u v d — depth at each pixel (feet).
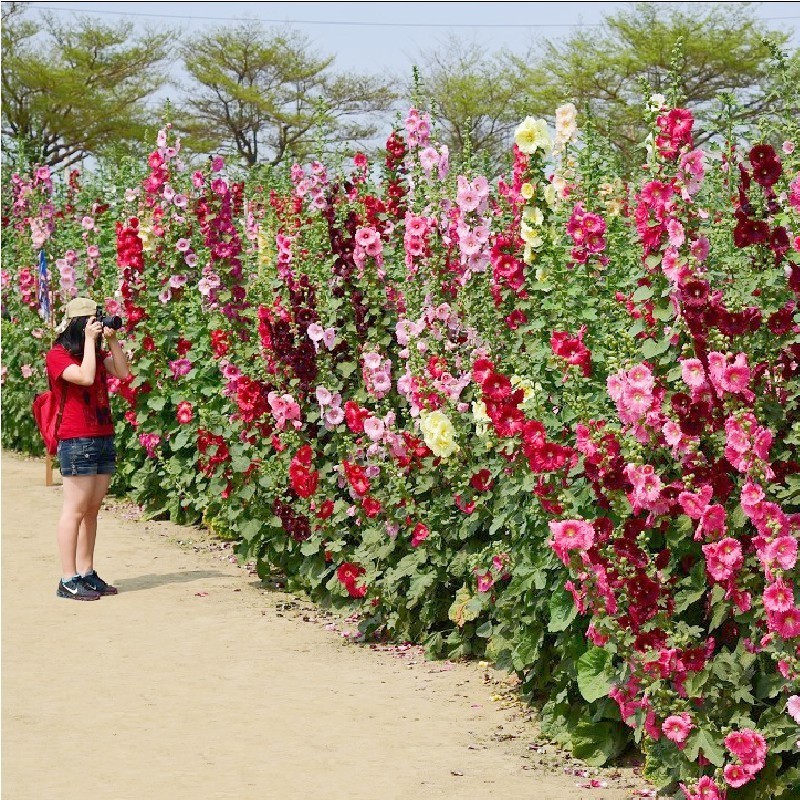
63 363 25.86
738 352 15.51
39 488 39.19
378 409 24.03
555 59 139.23
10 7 156.35
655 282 16.34
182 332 33.24
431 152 25.11
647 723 15.64
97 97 159.53
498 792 15.71
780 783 14.93
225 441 27.99
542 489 17.06
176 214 34.60
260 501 27.09
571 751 17.37
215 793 15.55
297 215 30.14
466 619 21.40
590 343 18.94
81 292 41.60
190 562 29.73
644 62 132.36
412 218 23.95
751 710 15.65
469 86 150.00
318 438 25.93
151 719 18.58
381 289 25.55
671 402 15.65
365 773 16.33
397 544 23.29
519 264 21.02
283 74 176.96
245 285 31.60
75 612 25.05
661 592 15.71
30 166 53.21
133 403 34.68
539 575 18.31
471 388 22.04
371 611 23.36
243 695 19.80
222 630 23.80
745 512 14.62
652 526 15.96
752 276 16.39
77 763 16.70
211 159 32.55
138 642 22.91
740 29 130.41
